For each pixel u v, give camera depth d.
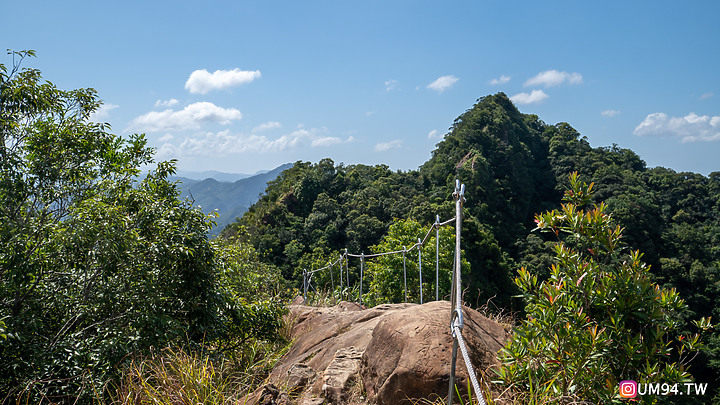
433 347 2.81
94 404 3.94
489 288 36.38
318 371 3.71
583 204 3.05
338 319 5.45
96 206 5.11
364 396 3.10
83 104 6.36
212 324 5.54
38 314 5.16
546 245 55.56
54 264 5.16
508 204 66.88
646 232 58.50
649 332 2.61
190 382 3.36
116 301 5.05
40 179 5.45
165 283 5.34
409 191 62.00
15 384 4.38
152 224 5.59
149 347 4.53
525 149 82.88
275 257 47.91
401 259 18.08
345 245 50.56
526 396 2.54
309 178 65.12
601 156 84.81
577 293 2.74
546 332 2.62
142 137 6.65
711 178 77.94
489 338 3.28
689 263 56.03
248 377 4.23
